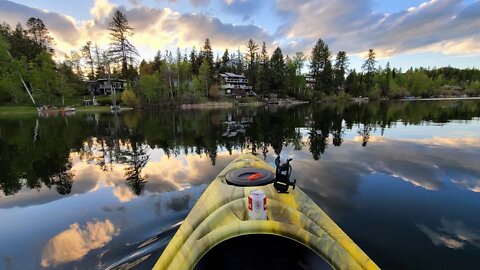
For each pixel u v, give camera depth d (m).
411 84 77.19
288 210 2.68
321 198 4.86
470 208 4.36
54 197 5.32
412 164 7.00
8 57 43.06
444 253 3.18
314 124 16.83
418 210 4.32
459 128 13.43
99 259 3.18
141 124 19.48
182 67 61.97
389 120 18.05
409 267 2.94
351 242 2.39
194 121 20.80
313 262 2.50
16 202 5.09
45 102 46.19
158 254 3.19
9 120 25.22
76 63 60.53
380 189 5.26
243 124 17.73
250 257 2.73
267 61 67.19
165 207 4.64
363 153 8.45
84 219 4.28
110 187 5.88
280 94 68.38
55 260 3.22
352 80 75.31
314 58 69.56
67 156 9.20
